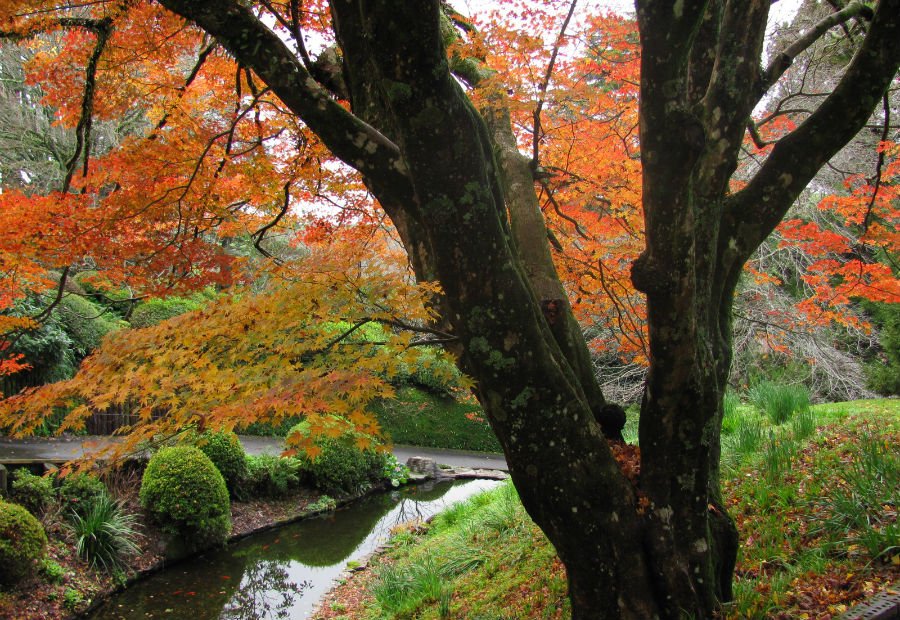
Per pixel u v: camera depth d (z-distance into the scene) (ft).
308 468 30.17
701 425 8.46
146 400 10.14
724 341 10.14
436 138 6.86
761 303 32.96
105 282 17.06
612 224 16.33
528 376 7.82
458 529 21.03
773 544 11.78
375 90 9.54
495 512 19.49
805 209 32.48
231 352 9.87
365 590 18.40
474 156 7.14
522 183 12.54
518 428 8.00
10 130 38.99
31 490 19.39
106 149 40.11
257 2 12.09
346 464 30.63
